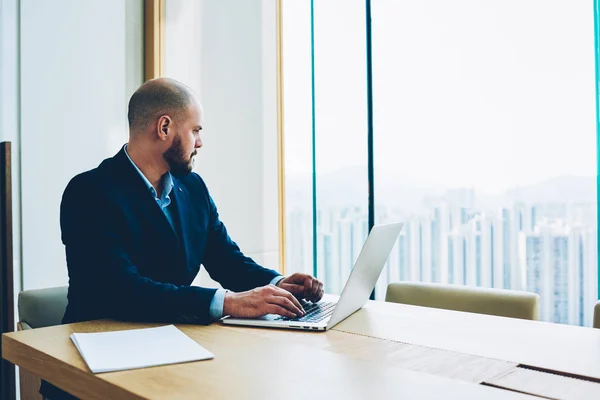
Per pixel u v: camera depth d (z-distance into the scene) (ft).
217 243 5.76
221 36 9.73
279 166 10.72
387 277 9.80
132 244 4.77
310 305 4.71
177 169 5.25
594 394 2.59
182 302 4.08
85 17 8.14
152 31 8.78
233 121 9.89
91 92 8.23
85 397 2.87
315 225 10.72
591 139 7.76
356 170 10.21
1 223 6.44
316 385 2.63
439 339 3.67
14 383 6.46
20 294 5.59
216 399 2.43
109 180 4.82
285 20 11.14
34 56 7.55
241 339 3.58
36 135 7.58
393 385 2.63
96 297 4.33
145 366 2.93
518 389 2.66
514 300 5.19
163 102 5.02
